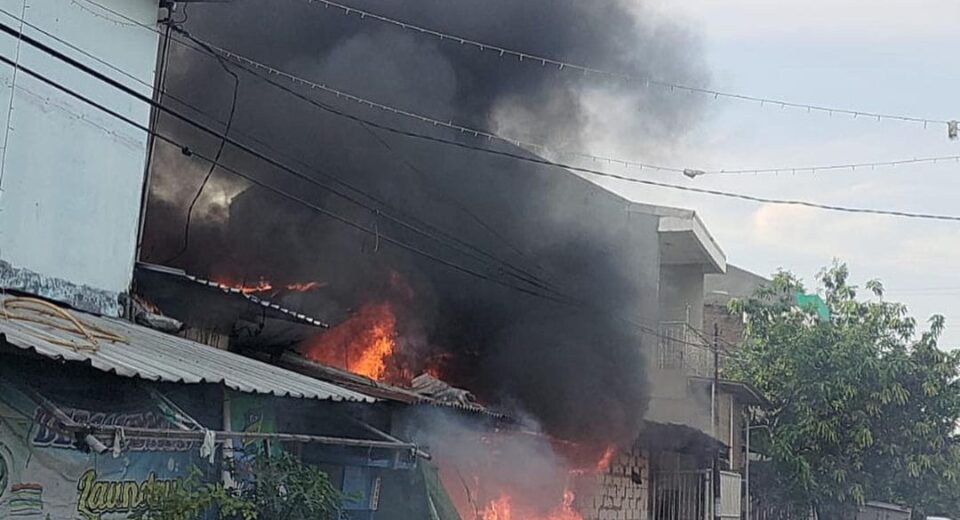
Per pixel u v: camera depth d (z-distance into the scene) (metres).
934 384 22.50
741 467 23.66
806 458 22.86
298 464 7.39
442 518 10.12
